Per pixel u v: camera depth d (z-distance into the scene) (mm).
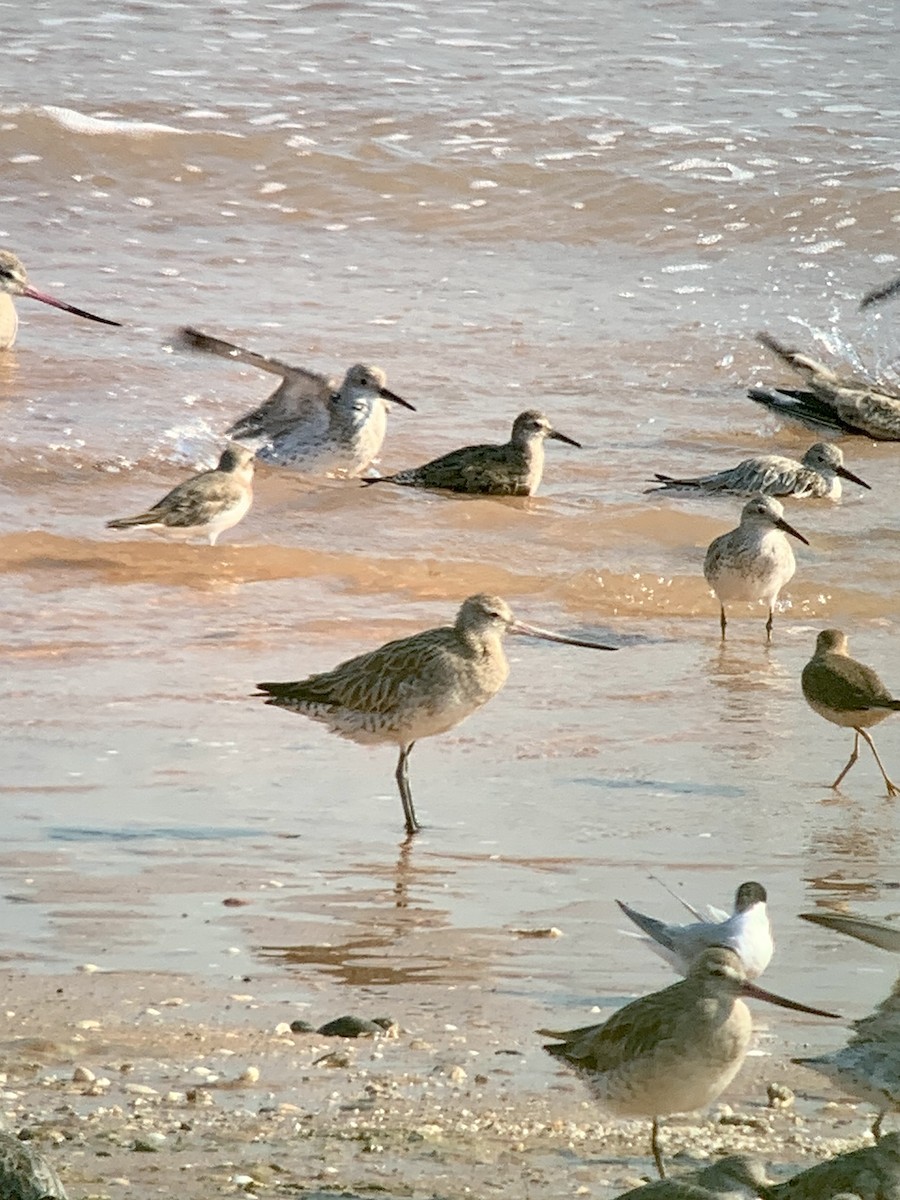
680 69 34500
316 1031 9102
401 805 12648
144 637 16125
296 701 12672
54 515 19312
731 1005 7695
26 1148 7211
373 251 28547
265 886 11070
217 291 26438
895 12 37594
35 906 10633
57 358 23609
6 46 33406
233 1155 7750
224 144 30516
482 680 12500
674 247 29359
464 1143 7961
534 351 25094
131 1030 9023
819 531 20109
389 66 33625
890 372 25797
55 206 28938
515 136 31453
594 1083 7855
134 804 12438
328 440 21344
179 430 21688
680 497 20938
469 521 19906
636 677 15773
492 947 10242
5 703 14344
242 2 36125
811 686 13500
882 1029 8031
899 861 11711
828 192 30547
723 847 11914
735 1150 7992
